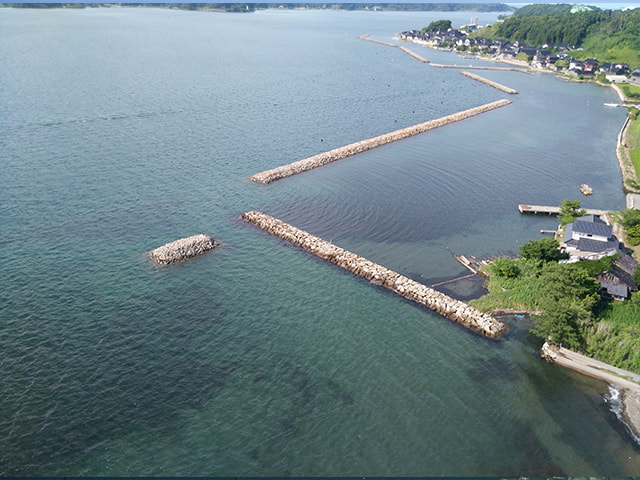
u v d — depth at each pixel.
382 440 43.94
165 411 46.03
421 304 62.53
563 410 47.59
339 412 46.59
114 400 46.91
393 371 51.69
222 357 52.75
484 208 90.31
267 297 62.97
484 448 43.41
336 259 71.25
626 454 43.12
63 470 40.25
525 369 52.72
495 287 65.31
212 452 42.44
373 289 65.44
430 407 47.44
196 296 62.69
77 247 72.69
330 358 53.16
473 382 50.69
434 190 97.19
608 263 64.25
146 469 40.78
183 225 80.56
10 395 46.78
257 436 44.03
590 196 96.62
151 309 59.81
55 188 91.19
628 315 58.75
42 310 58.75
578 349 54.72
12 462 40.62
